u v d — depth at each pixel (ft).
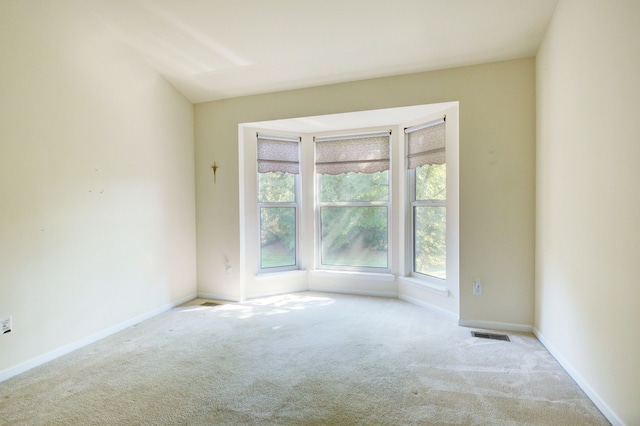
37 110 7.72
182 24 9.13
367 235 13.73
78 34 8.62
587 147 6.43
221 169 12.87
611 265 5.64
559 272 7.76
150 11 8.71
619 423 5.40
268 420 5.78
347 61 10.35
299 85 11.71
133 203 10.43
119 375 7.34
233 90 12.22
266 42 9.73
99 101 9.26
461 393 6.56
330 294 13.74
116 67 9.75
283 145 13.98
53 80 8.05
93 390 6.75
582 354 6.65
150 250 11.10
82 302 8.84
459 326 10.12
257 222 13.47
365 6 8.29
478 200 9.93
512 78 9.54
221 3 8.37
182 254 12.60
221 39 9.68
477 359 7.98
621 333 5.38
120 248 9.98
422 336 9.39
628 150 5.17
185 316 11.17
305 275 14.38
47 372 7.47
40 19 7.75
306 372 7.44
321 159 14.15
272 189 13.93
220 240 12.98
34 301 7.70
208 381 7.08
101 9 8.69
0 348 7.08
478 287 10.00
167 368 7.65
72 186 8.56
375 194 13.52
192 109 13.12
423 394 6.54
